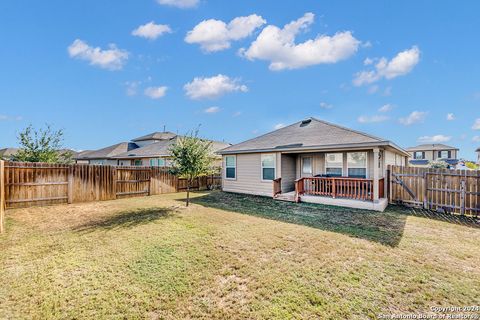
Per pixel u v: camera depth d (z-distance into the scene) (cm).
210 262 432
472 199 805
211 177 1780
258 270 400
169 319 286
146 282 365
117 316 290
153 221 714
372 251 480
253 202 1066
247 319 284
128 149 3044
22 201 923
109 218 755
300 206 965
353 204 932
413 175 952
